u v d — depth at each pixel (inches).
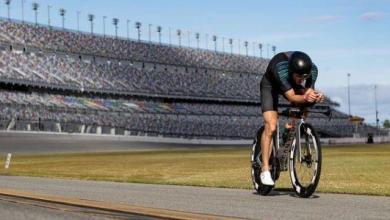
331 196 284.0
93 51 4192.9
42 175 618.2
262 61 5674.2
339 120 4872.0
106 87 3818.9
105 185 399.9
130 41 4658.0
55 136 2992.1
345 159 1048.8
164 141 3459.6
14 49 3671.3
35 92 3412.9
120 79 4055.1
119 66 4249.5
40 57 3722.9
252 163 306.2
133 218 219.6
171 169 770.8
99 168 858.1
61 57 3934.5
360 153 1553.9
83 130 3166.8
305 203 250.8
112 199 288.7
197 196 295.6
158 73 4490.7
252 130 4394.7
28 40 3801.7
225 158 1317.7
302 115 282.0
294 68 273.7
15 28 3831.2
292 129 283.0
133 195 308.7
